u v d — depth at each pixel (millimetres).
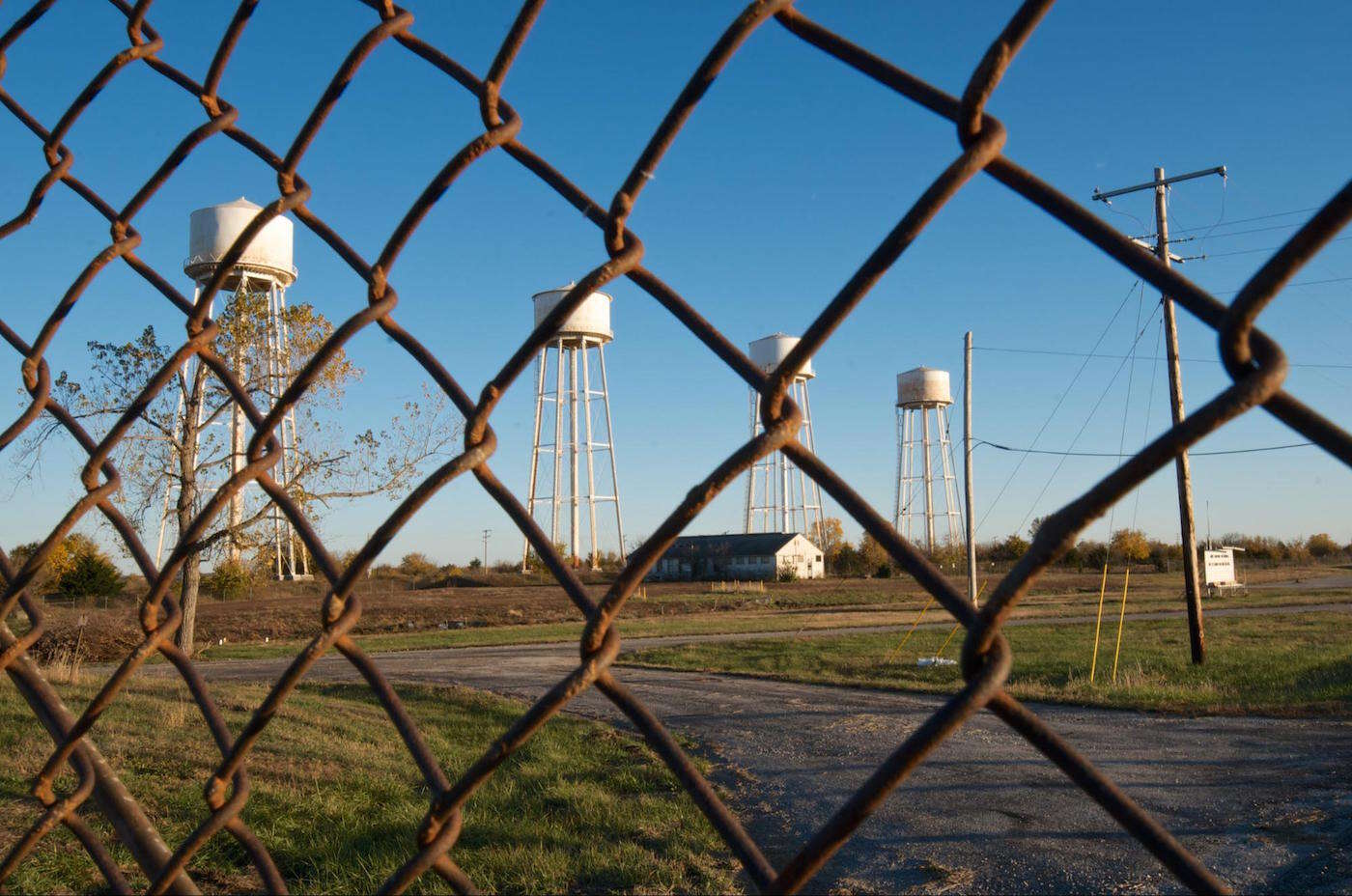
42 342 1821
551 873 6852
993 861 7426
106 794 1677
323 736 11219
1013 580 862
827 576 87188
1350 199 734
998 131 918
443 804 1254
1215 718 13969
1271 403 775
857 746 12445
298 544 18031
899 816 8805
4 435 1816
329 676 21797
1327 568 98375
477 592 63688
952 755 11359
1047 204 898
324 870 6777
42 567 1698
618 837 7867
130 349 13531
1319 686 16344
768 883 1034
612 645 1169
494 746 1217
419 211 1392
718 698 17953
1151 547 92438
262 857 1479
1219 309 791
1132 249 853
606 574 56719
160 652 1610
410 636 38969
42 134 1871
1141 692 16562
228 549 17422
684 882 6848
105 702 1595
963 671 920
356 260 1479
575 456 52719
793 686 20328
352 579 1332
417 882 6676
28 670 1721
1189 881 872
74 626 25875
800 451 1075
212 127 1655
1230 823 8320
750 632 37562
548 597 58344
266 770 9250
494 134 1316
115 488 1717
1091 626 34062
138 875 6047
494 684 20766
